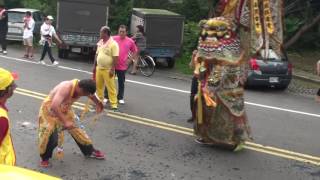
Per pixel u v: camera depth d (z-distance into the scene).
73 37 21.86
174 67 21.61
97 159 8.44
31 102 12.02
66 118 7.94
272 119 12.25
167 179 7.77
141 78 17.75
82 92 7.81
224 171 8.27
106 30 11.70
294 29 26.84
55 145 7.88
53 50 24.67
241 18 8.90
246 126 9.37
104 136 9.74
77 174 7.75
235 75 9.08
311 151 9.66
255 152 9.37
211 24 8.92
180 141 9.73
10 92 4.69
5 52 21.75
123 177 7.75
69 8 21.72
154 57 21.03
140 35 19.08
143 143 9.47
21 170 3.52
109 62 11.66
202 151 9.20
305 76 20.77
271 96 16.16
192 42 23.83
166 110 12.24
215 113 9.23
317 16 26.28
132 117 11.28
